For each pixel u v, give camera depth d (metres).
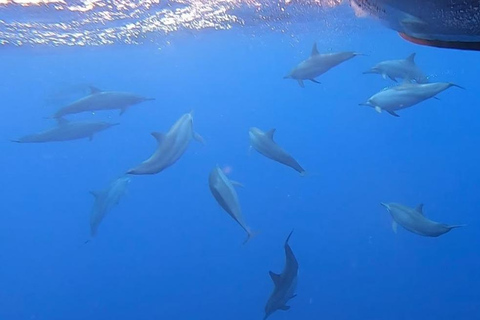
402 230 38.44
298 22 11.85
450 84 7.62
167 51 24.42
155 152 6.54
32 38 13.32
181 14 10.64
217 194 6.29
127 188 9.60
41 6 9.46
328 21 11.67
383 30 13.19
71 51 18.73
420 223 8.26
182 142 6.64
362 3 3.36
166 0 9.38
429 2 2.65
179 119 6.76
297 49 22.39
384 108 7.81
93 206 9.52
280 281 6.88
